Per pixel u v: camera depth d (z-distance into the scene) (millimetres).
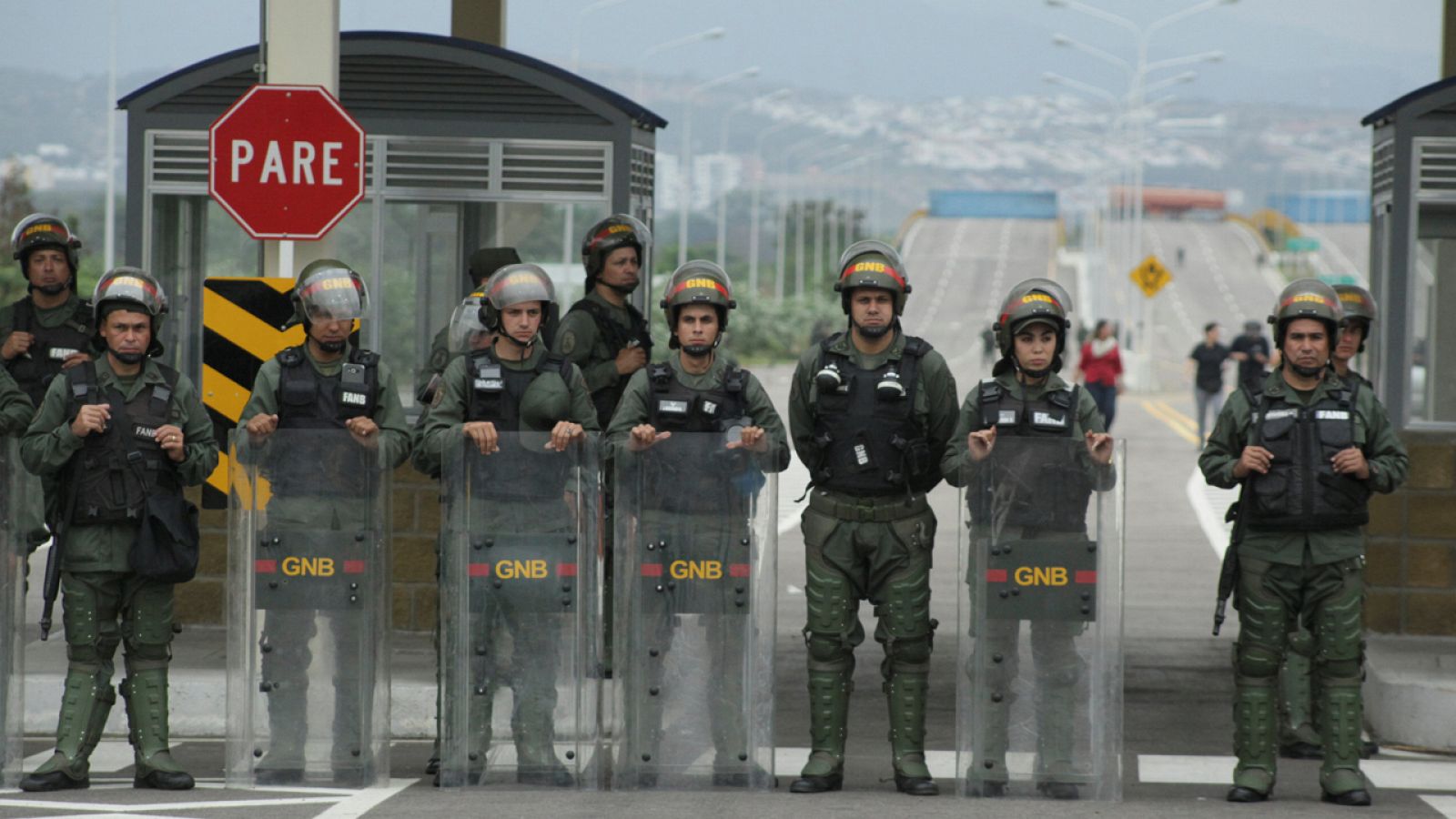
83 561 19859
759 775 20219
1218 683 29562
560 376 20312
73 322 24594
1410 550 29547
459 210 30719
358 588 20062
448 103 30469
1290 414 19891
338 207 24453
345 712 20188
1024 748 19922
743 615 20125
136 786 20250
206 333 25234
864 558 20219
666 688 20156
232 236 30422
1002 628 19859
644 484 20016
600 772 20297
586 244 23266
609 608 22938
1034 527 19781
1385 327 29688
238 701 20109
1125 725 26172
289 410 20109
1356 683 20078
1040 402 19875
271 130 24375
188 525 19859
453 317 22719
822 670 20391
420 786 20531
